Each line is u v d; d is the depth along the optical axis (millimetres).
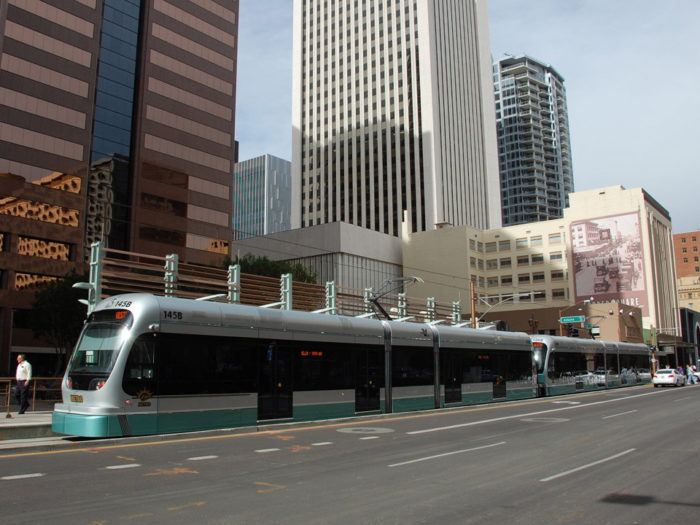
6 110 47906
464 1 125625
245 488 8398
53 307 41125
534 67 186500
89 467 9984
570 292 85062
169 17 62625
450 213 107312
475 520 6758
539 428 17047
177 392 14398
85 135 52938
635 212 82188
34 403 20984
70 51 52781
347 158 117875
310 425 17297
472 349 26500
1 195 47000
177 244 59406
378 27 118938
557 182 181375
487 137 124750
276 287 28750
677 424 18266
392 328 21969
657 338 77500
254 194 167625
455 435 15227
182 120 61969
